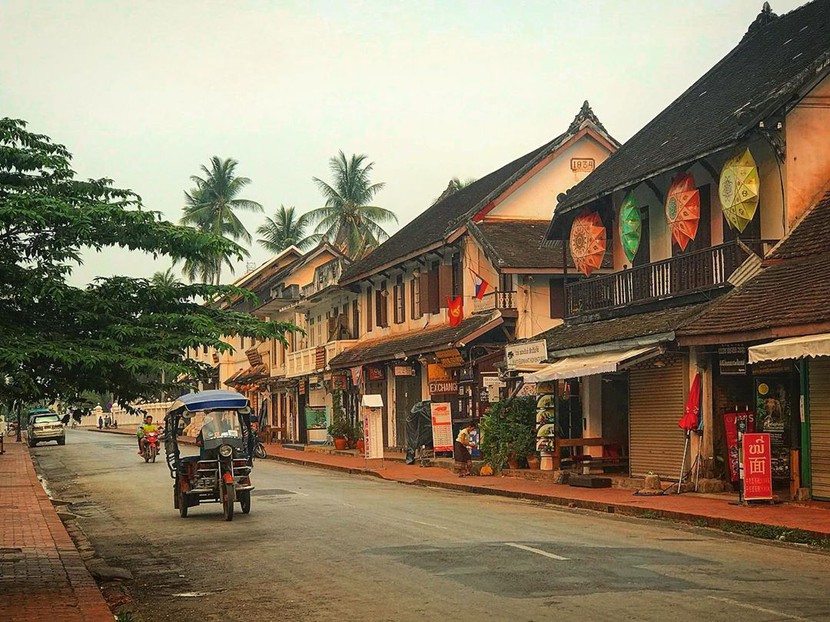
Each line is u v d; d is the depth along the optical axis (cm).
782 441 2000
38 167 1062
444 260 3731
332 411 4938
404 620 888
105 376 1026
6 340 962
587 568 1139
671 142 2427
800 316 1670
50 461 4188
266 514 1922
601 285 2569
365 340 4575
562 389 2764
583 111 3712
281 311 6131
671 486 2052
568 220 2797
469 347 3334
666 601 931
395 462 3656
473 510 1944
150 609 1025
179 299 1099
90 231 1029
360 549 1369
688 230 2152
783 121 2017
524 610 906
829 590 988
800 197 2028
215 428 1938
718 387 2058
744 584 1025
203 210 7412
